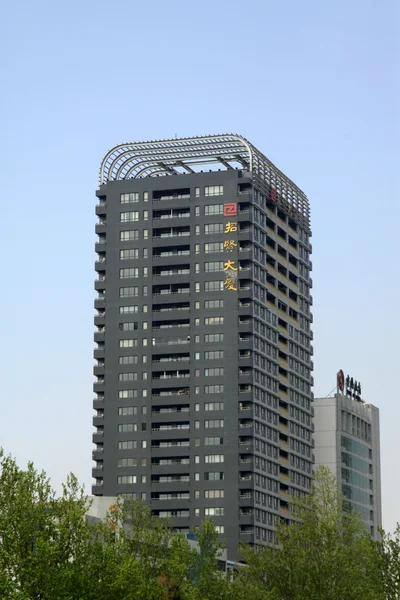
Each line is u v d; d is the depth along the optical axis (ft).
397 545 579.89
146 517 507.30
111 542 461.37
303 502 598.34
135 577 421.59
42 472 415.03
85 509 415.85
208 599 474.49
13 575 386.73
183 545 484.33
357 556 574.15
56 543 395.55
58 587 387.75
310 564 557.33
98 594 405.59
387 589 565.12
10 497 399.85
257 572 558.97
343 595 537.24
